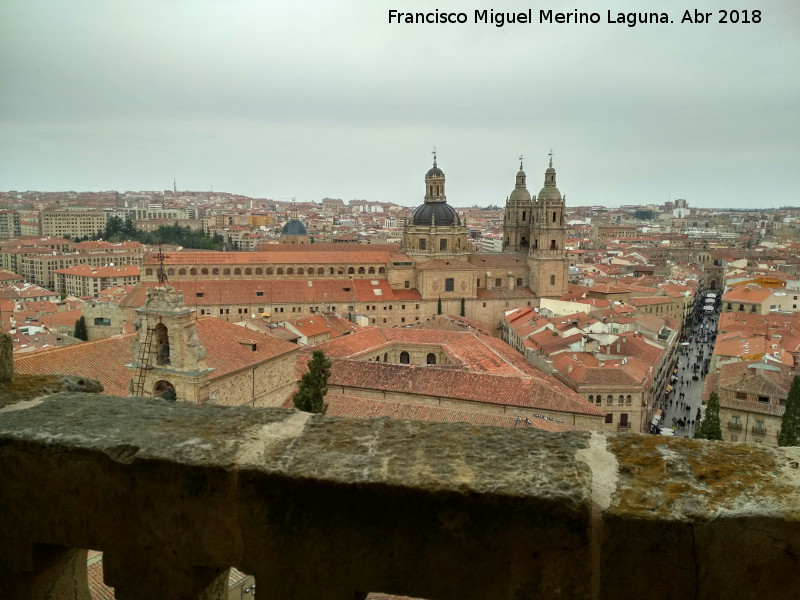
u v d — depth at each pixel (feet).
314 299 519.19
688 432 341.82
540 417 235.61
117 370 179.01
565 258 569.23
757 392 270.05
